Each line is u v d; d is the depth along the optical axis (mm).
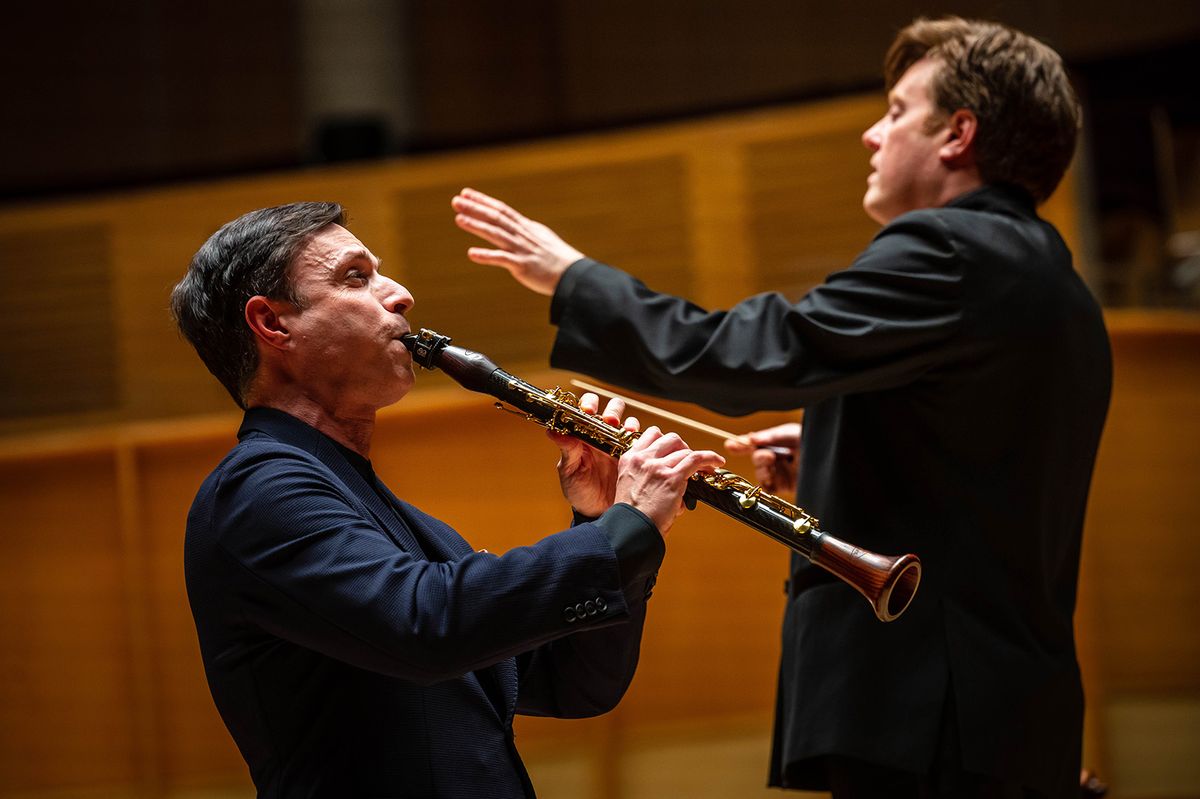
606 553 3199
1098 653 8414
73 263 9781
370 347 3590
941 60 4574
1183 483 8578
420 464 8852
